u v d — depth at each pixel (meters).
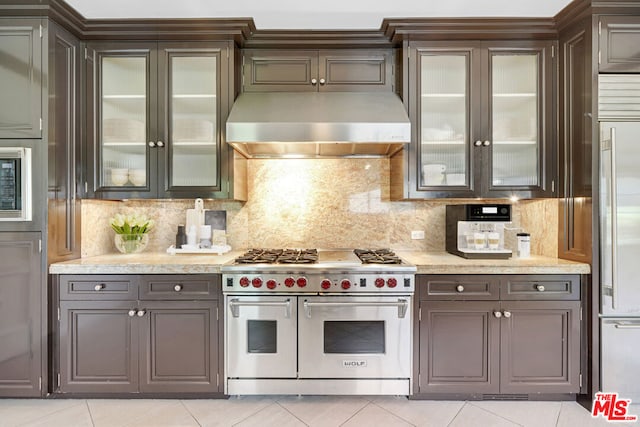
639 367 2.01
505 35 2.28
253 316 2.08
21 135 2.06
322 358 2.10
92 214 2.45
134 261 2.20
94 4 2.17
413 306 2.09
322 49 2.46
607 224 2.01
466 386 2.09
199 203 2.65
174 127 2.35
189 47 2.34
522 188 2.33
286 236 2.78
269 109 2.27
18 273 2.07
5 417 1.96
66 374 2.09
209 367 2.11
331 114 2.22
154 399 2.14
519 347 2.08
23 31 2.06
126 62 2.35
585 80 2.08
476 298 2.08
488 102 2.33
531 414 2.00
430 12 2.29
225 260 2.25
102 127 2.35
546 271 2.06
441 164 2.35
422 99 2.34
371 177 2.76
